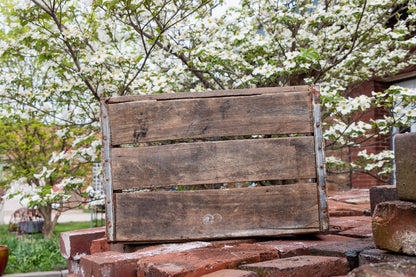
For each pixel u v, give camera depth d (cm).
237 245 204
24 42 314
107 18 337
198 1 352
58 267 539
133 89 341
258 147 215
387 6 406
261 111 217
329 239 223
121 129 216
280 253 192
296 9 408
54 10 311
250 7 395
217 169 213
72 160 338
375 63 417
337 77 445
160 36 317
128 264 183
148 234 211
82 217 1405
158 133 216
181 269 157
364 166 400
